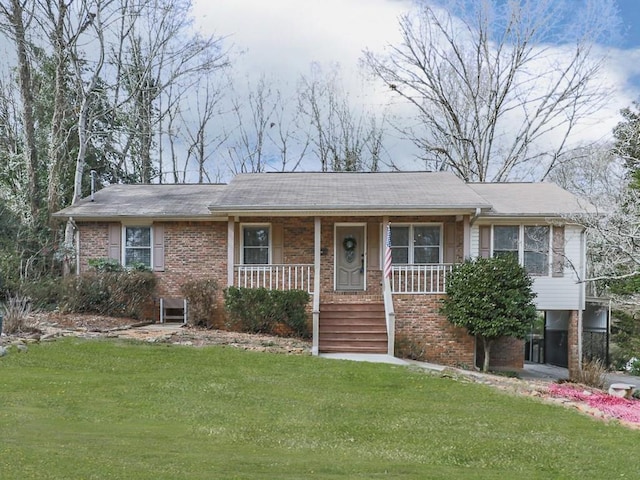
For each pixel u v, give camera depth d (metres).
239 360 12.79
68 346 13.01
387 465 6.43
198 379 10.75
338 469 6.12
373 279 18.98
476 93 31.61
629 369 21.70
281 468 6.02
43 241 22.89
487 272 15.90
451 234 18.69
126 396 9.25
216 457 6.31
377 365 13.29
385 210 16.95
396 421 8.67
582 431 8.67
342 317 16.78
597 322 21.80
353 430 8.08
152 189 22.44
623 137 20.80
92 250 19.69
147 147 32.50
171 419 8.13
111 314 17.98
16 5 23.30
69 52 24.16
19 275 20.00
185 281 19.30
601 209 17.52
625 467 6.82
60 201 26.95
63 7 23.88
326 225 19.12
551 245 18.38
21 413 7.77
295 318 16.75
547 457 7.12
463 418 9.02
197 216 18.91
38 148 27.70
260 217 19.14
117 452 6.18
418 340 16.80
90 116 26.42
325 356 14.62
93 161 31.36
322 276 19.06
